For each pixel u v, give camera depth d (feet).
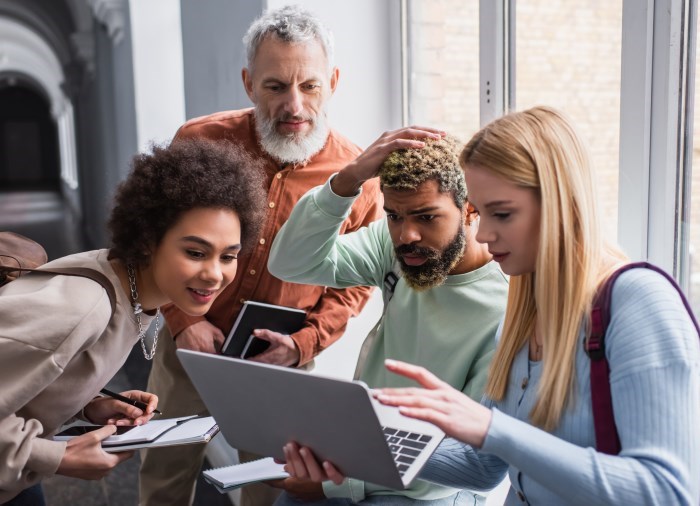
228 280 5.25
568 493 3.69
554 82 7.16
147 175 4.96
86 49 32.14
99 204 30.99
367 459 3.98
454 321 5.67
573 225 4.13
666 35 5.84
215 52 12.81
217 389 4.36
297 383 3.86
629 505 3.58
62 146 96.22
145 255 5.05
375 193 8.02
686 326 3.78
